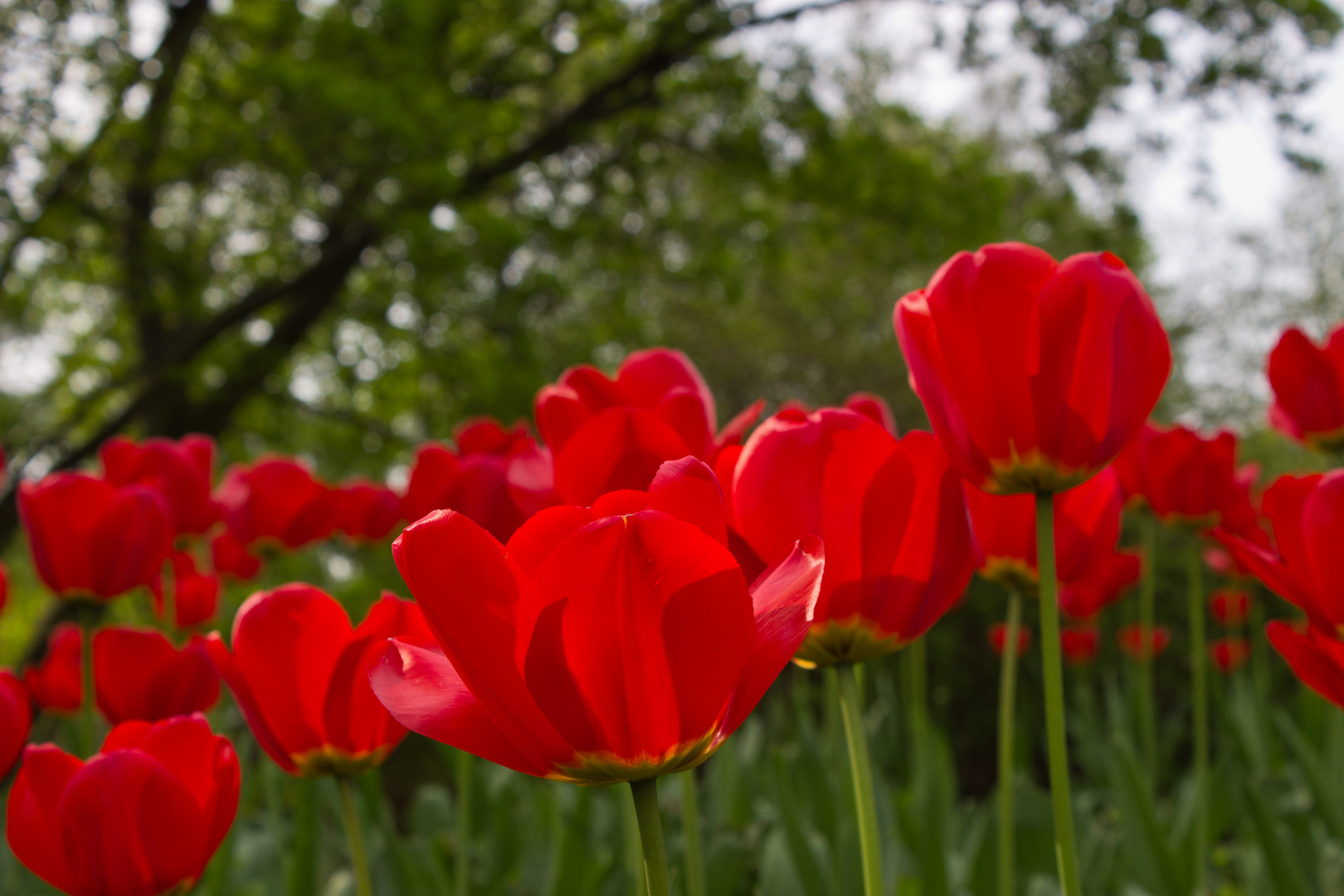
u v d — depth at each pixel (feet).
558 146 31.89
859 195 33.65
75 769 2.64
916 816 6.77
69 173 25.58
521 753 1.63
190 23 26.53
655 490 1.65
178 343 27.68
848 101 32.94
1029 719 16.60
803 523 2.26
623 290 34.91
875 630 2.30
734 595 1.54
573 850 6.25
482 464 3.65
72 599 4.67
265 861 7.51
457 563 1.54
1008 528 3.39
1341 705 2.32
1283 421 5.76
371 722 3.11
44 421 34.60
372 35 27.37
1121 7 25.34
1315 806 8.31
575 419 3.05
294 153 23.39
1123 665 17.20
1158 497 6.57
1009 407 2.27
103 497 4.60
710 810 8.18
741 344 55.77
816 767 7.32
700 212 38.50
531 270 32.55
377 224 24.67
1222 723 10.06
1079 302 2.23
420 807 9.19
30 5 21.68
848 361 54.70
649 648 1.54
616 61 34.96
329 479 35.60
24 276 29.37
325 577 19.45
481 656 1.55
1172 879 6.35
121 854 2.61
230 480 7.34
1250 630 14.93
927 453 2.35
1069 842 2.28
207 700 4.30
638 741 1.57
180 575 6.65
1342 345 5.29
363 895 3.16
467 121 27.76
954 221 33.73
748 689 1.64
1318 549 2.31
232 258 30.86
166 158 26.32
